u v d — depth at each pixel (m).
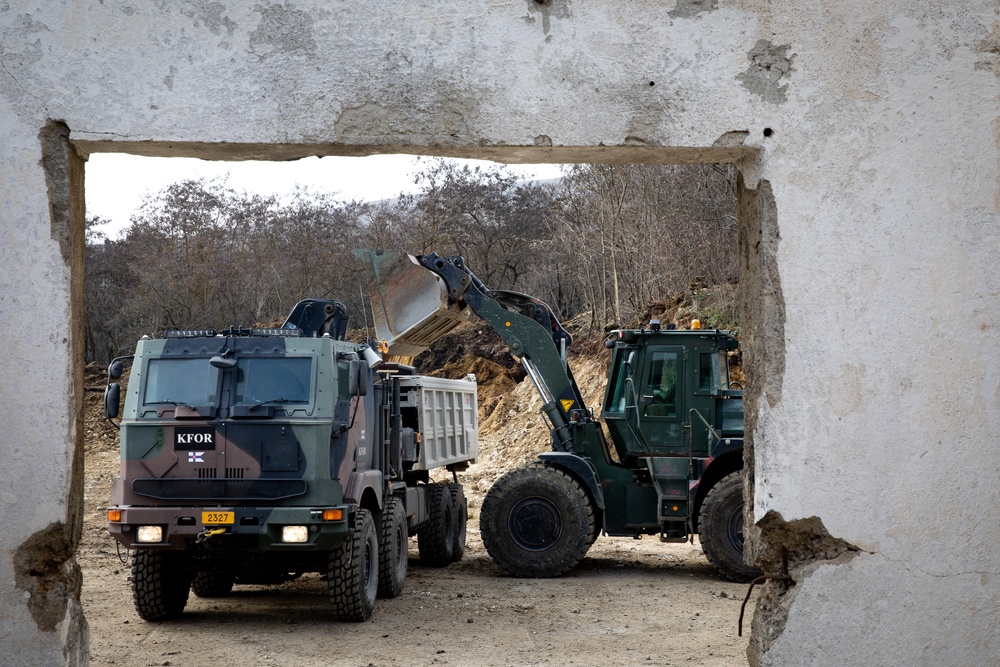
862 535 4.22
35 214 4.14
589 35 4.27
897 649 4.20
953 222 4.29
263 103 4.22
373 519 9.19
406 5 4.26
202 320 43.25
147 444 7.87
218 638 7.67
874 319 4.26
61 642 4.10
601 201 26.70
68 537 4.13
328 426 7.85
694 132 4.27
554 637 7.75
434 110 4.25
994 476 4.23
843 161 4.29
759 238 4.38
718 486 10.39
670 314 22.34
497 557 10.70
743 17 4.29
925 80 4.30
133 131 4.18
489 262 40.59
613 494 11.09
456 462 12.56
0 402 4.09
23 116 4.16
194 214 44.78
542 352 11.35
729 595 9.61
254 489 7.74
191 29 4.21
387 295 11.07
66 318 4.14
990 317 4.27
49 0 4.18
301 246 44.00
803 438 4.25
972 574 4.20
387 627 8.09
